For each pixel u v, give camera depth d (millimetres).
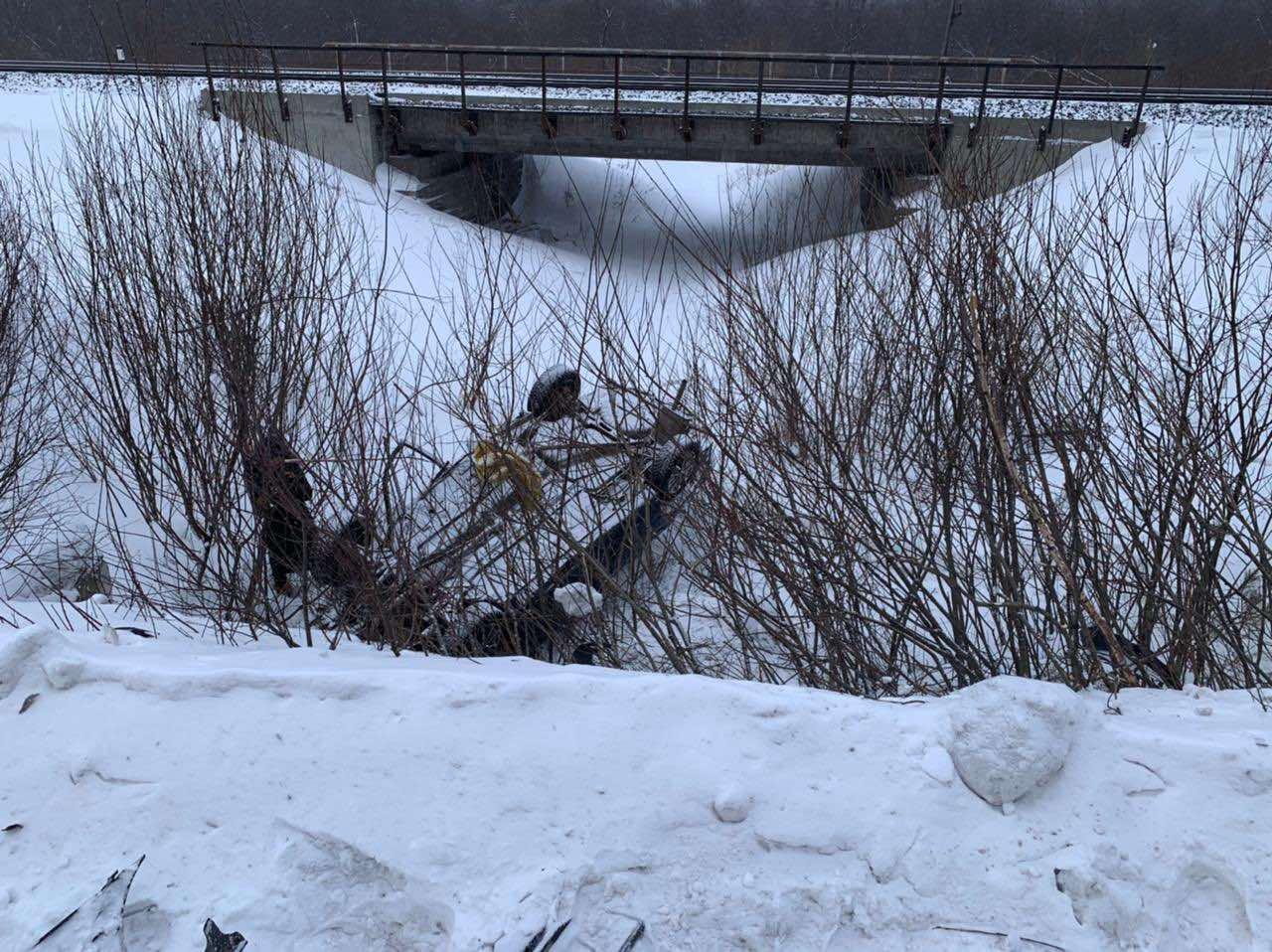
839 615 3525
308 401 4492
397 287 8719
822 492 3711
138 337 5262
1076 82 13523
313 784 2504
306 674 2701
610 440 4070
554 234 13125
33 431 5949
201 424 4812
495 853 2365
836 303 4715
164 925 2307
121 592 4465
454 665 2994
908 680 3596
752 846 2350
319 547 3797
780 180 12586
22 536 5344
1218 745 2389
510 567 3697
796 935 2256
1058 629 3359
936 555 3848
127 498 5809
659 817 2385
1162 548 3330
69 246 7102
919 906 2256
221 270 4918
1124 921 2189
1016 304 3521
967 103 12773
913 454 3998
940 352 3648
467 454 4316
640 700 2582
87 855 2424
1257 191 4871
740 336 4230
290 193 5449
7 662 2754
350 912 2344
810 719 2510
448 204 14062
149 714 2662
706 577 3752
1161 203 5145
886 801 2369
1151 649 3426
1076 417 3570
